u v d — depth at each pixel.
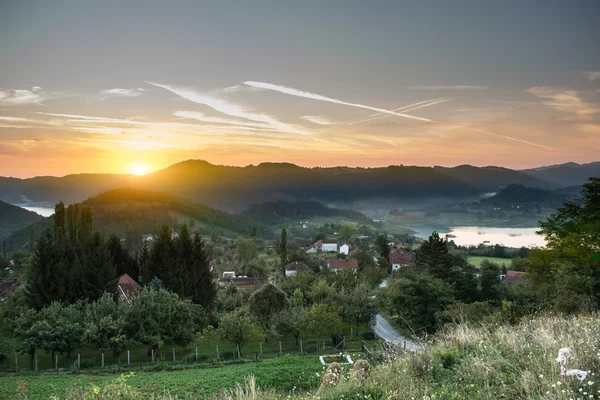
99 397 9.95
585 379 6.27
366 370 10.31
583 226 26.89
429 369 8.43
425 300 42.38
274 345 41.19
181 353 37.34
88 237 58.50
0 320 41.34
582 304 16.19
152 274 50.91
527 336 9.51
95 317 34.53
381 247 129.88
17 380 26.02
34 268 47.69
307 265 106.38
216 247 146.25
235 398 9.27
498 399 6.53
